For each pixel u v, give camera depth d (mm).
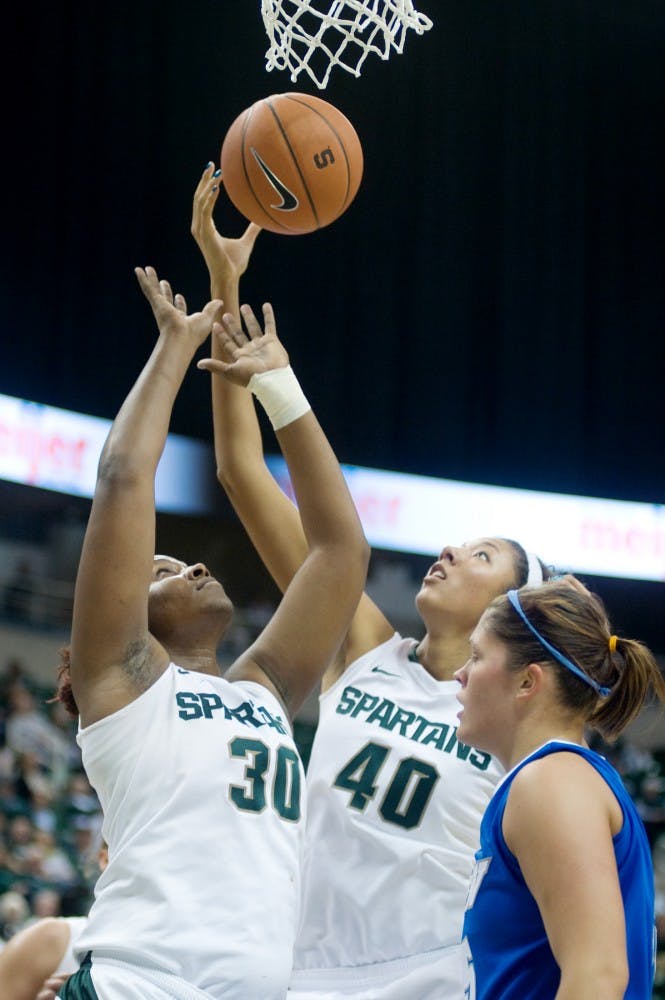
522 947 2254
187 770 2766
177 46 16469
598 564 15562
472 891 2391
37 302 15531
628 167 17281
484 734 2559
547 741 2471
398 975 3465
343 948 3543
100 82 16125
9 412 13531
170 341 3143
